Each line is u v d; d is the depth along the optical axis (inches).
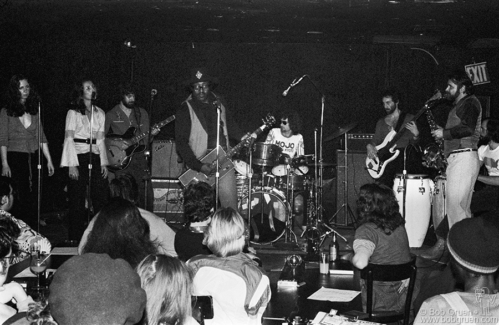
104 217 114.0
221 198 211.9
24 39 327.3
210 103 214.8
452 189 207.5
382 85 328.5
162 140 304.7
